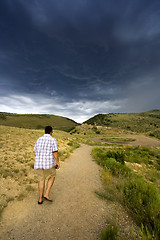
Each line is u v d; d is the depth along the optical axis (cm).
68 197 377
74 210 309
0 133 1464
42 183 321
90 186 479
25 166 614
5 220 254
